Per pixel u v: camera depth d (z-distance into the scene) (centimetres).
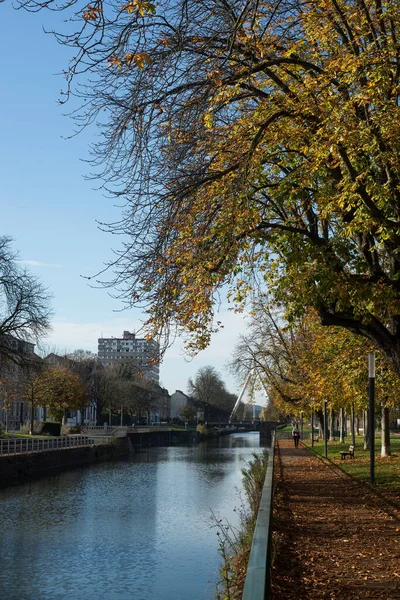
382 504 1606
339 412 6006
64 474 5097
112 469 5631
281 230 1423
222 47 1188
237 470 5597
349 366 2520
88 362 10425
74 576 1984
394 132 1152
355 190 1202
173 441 11781
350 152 1216
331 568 959
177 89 1165
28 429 7631
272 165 1574
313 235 1435
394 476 2283
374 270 1374
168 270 1231
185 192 1237
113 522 2891
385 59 1139
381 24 1288
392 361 1486
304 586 863
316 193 1352
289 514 1514
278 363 4753
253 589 502
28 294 4619
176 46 1091
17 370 5219
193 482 4538
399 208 1255
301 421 8294
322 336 2569
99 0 847
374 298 1285
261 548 652
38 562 2159
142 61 866
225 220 1247
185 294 1294
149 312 1241
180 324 1354
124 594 1780
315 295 1324
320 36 1276
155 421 17075
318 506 1639
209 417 17700
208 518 2986
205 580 1912
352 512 1518
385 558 1014
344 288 1295
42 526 2802
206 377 17925
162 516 3052
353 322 1505
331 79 1232
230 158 1309
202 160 1276
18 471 4675
